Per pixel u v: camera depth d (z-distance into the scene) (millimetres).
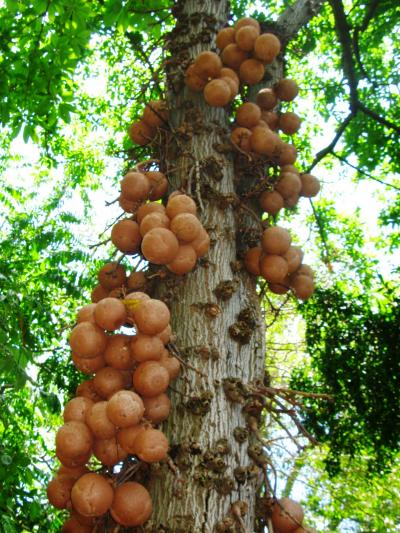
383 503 11461
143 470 2242
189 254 2455
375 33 7641
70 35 5324
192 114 3035
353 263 9109
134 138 3248
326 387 6027
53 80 5551
